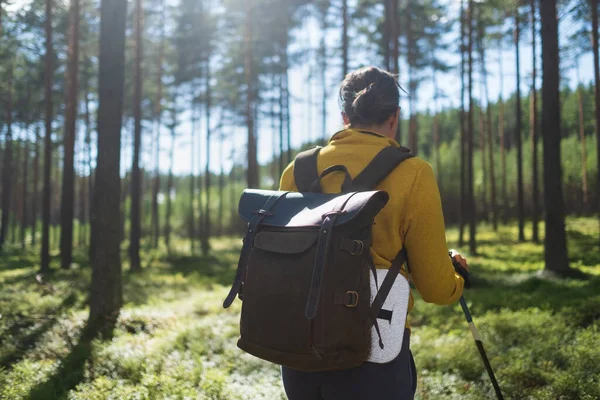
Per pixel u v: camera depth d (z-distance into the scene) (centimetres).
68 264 2014
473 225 2247
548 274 1188
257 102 3991
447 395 420
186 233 5072
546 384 441
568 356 488
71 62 2123
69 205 2050
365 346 132
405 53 3266
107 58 821
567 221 3566
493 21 2612
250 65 3019
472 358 498
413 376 163
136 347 606
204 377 472
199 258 2461
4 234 3700
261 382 464
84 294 1165
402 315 139
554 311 716
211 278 1589
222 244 3894
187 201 6075
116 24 831
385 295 139
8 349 627
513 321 632
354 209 131
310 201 146
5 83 2727
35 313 909
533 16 2216
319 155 163
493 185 3541
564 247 1202
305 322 127
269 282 135
